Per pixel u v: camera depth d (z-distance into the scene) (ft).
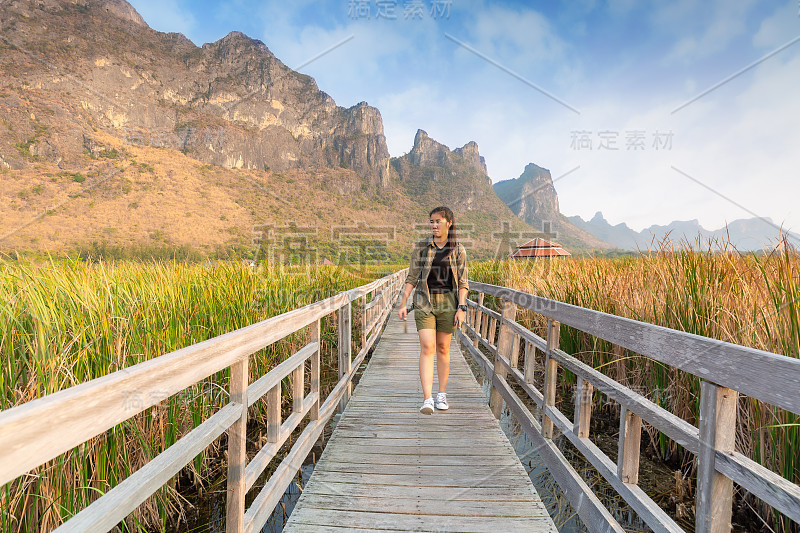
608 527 5.23
